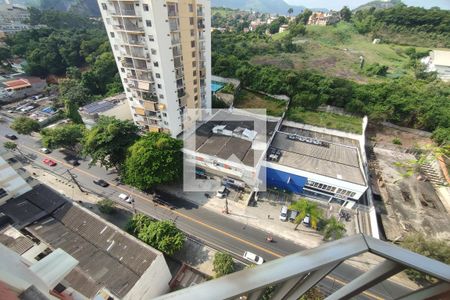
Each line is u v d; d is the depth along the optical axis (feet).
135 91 108.27
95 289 55.16
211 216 95.35
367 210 97.86
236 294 7.30
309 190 102.01
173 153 98.17
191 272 76.33
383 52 270.05
